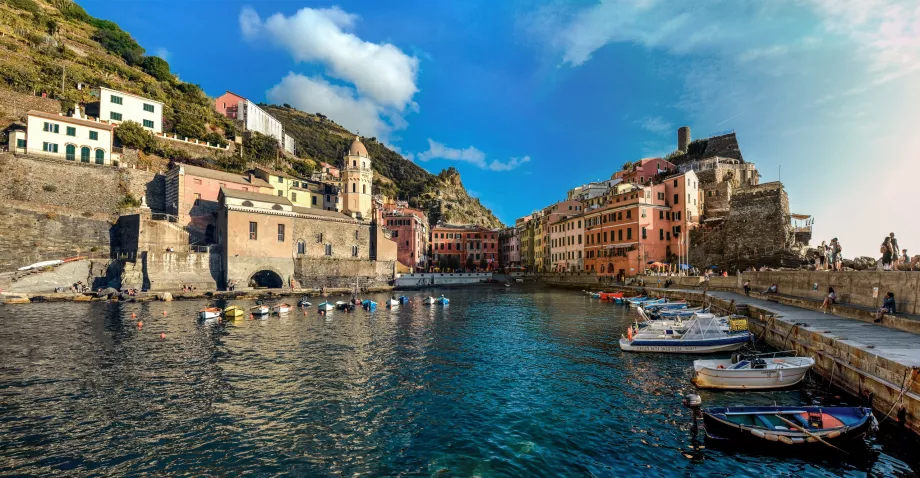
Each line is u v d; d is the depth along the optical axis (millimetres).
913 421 14922
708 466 14375
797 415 16062
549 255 120188
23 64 81500
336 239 86125
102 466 14305
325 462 14750
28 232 59938
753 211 73562
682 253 82062
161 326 39594
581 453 15391
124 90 93375
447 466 14484
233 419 18312
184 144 93375
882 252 32469
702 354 30172
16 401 20000
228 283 68250
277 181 93875
